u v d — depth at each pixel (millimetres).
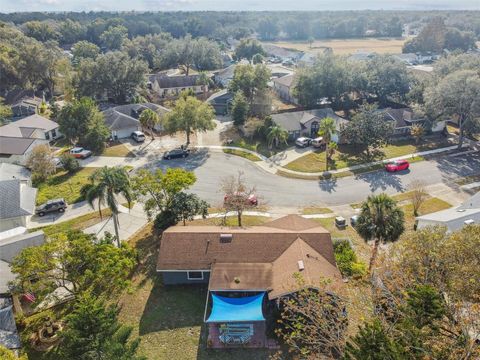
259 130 69938
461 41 159000
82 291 29266
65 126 65375
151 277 35562
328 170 58625
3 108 79875
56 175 57156
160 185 40875
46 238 35031
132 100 92875
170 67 137000
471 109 62656
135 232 43094
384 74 85938
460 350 18688
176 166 59938
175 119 65750
